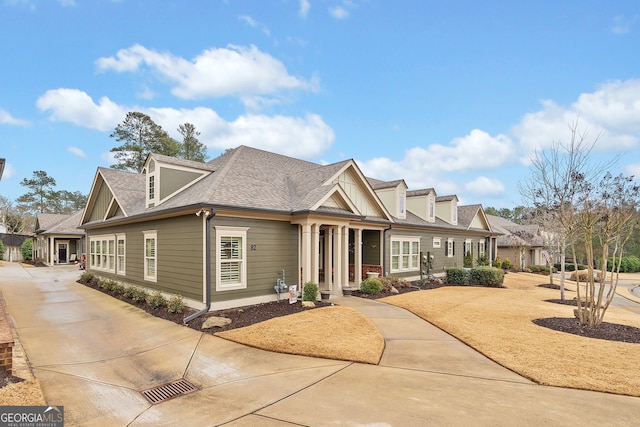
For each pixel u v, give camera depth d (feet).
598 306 29.78
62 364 21.54
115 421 14.58
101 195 62.18
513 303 42.24
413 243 64.80
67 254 103.91
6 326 20.72
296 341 24.82
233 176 41.98
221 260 34.30
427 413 14.56
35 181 185.47
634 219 32.45
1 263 101.96
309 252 39.32
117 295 45.75
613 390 16.87
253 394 16.98
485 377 18.90
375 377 18.93
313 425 13.71
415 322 31.60
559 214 37.11
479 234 85.51
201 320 30.71
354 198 51.65
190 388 18.07
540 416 14.25
